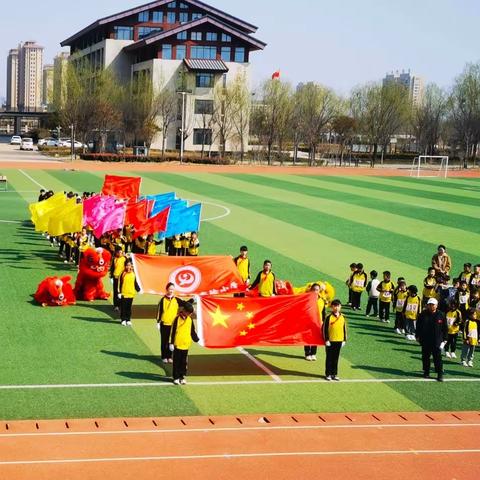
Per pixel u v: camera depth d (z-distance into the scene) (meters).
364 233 50.22
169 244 38.66
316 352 24.91
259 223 52.62
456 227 54.53
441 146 188.12
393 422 18.78
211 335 22.38
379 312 29.62
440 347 22.53
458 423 18.84
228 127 130.38
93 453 15.84
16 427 17.33
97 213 36.44
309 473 15.27
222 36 132.12
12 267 35.22
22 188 67.62
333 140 173.25
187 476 14.90
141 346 24.50
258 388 21.14
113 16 137.00
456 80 141.62
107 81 123.94
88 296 29.84
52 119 148.50
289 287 27.81
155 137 133.62
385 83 143.38
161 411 18.94
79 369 21.97
